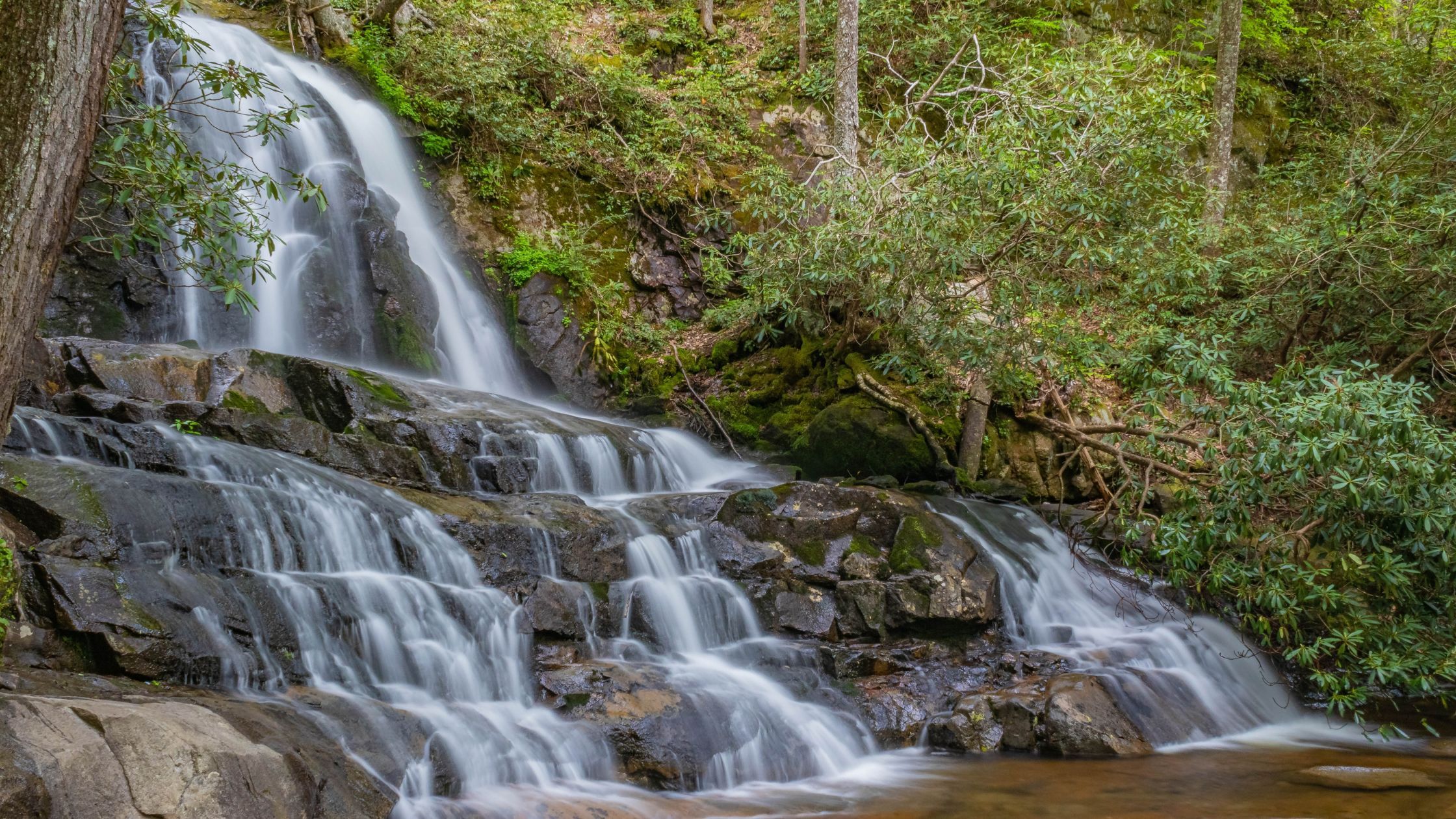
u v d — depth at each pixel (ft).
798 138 55.98
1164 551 26.66
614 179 51.21
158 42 38.27
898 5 56.03
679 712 20.47
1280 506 28.02
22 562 15.67
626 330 46.80
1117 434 36.78
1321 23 67.05
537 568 24.29
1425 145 37.65
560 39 55.72
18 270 12.19
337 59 47.85
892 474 37.68
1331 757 23.24
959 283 36.42
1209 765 22.36
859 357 40.83
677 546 27.50
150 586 16.49
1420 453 22.90
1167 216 32.01
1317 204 41.91
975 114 36.35
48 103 12.19
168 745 12.34
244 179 23.76
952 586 27.48
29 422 19.69
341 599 19.31
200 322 34.86
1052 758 22.88
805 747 21.48
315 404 28.53
